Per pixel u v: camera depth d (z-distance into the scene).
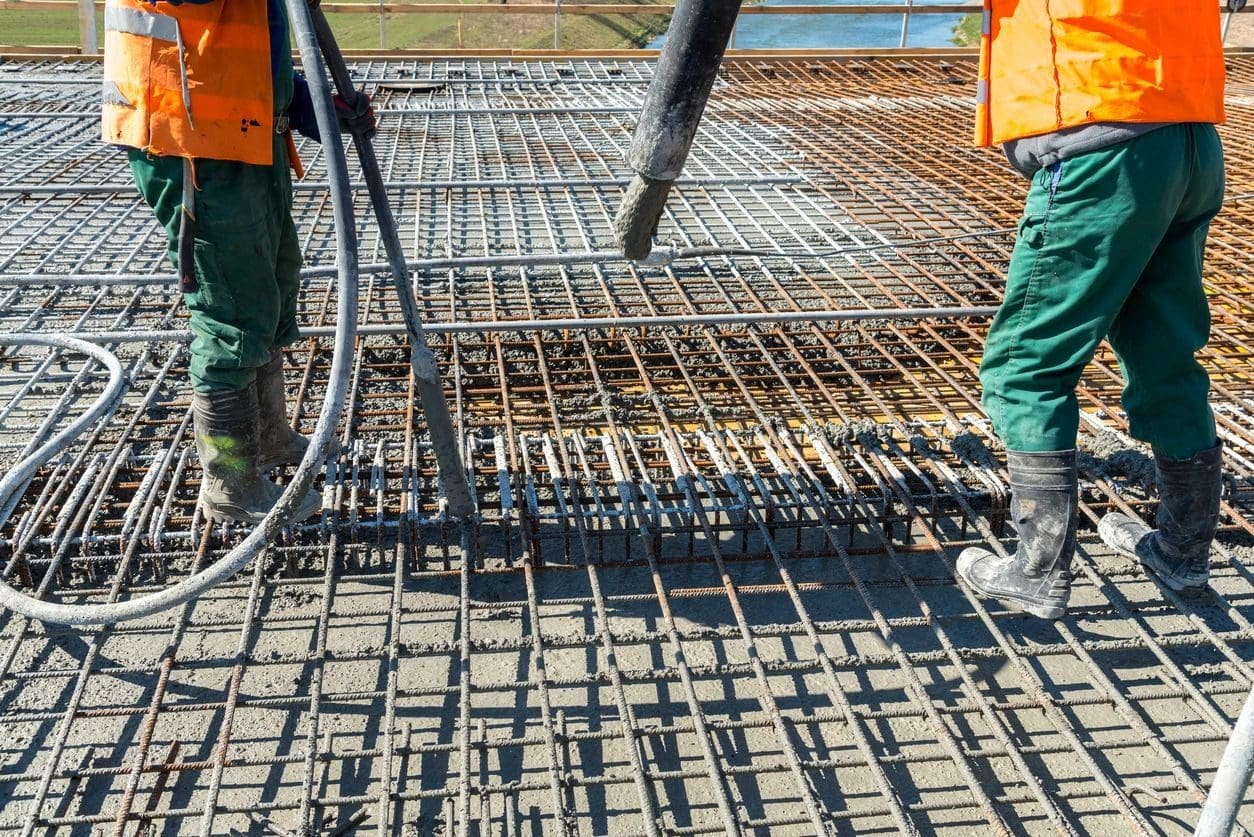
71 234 5.00
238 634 2.61
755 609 2.75
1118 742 2.27
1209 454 2.51
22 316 4.24
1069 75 2.15
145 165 2.42
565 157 6.75
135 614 2.37
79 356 3.99
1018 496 2.47
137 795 2.15
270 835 2.08
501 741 2.22
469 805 2.05
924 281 4.81
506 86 9.02
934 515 3.07
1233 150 6.76
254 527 2.90
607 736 2.26
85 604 2.68
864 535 3.08
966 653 2.54
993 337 2.50
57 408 3.47
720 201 5.84
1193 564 2.66
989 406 2.54
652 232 2.46
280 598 2.74
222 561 2.36
